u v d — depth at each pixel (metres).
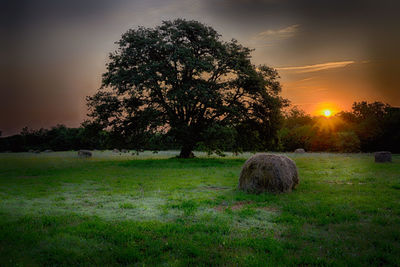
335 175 19.25
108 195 12.70
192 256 6.03
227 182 16.31
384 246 6.35
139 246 6.46
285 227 7.79
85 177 19.41
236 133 34.00
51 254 6.07
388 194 12.23
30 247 6.45
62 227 7.77
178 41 35.09
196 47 35.12
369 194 12.32
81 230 7.39
